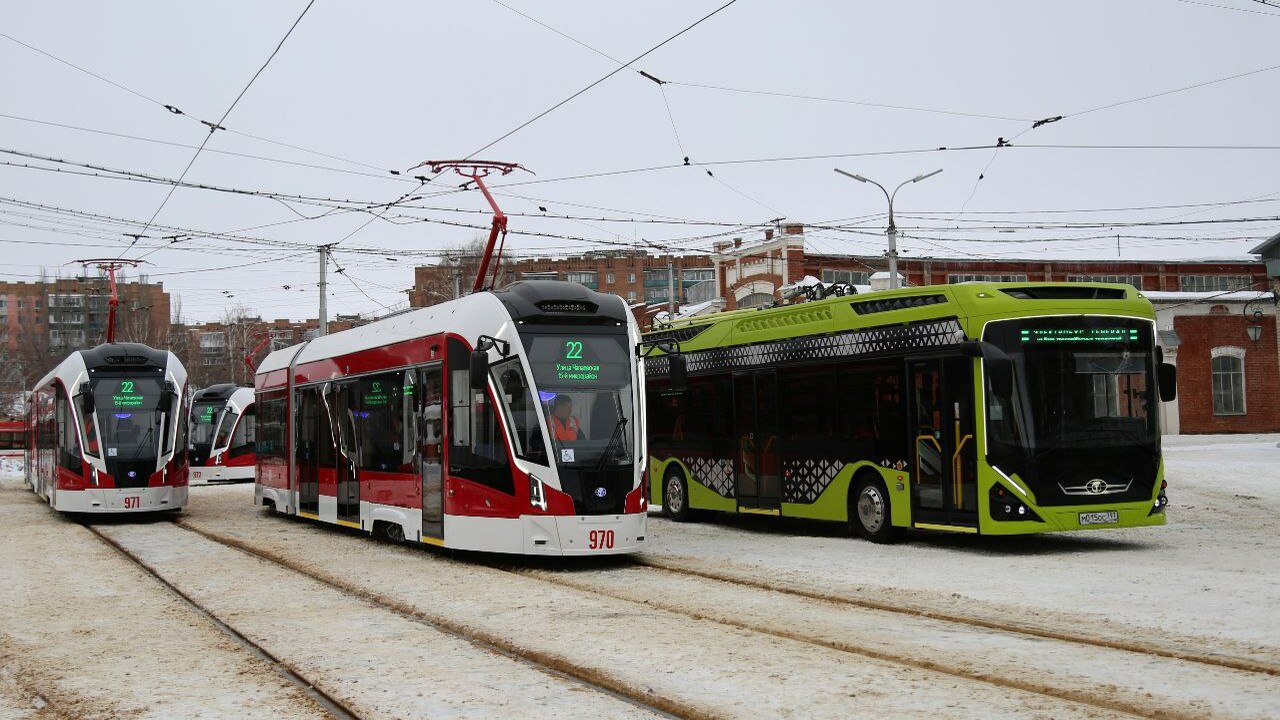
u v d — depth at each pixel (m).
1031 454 16.31
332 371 22.88
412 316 19.61
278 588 14.57
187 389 27.27
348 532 22.78
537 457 16.08
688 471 23.52
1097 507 16.53
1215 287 62.19
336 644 10.61
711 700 8.06
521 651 10.01
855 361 18.98
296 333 110.06
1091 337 16.88
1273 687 8.16
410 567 16.55
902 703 7.89
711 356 22.86
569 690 8.60
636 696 8.29
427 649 10.28
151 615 12.59
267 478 28.02
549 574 15.52
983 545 18.09
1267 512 22.31
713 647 9.99
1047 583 13.56
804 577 14.58
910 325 17.83
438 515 17.59
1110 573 14.29
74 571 16.67
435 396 17.97
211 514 28.30
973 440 16.62
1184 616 11.09
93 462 25.28
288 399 25.98
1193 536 18.73
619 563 16.64
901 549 17.62
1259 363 52.00
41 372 99.88
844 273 55.53
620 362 16.80
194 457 45.56
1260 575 13.73
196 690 8.89
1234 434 50.94
